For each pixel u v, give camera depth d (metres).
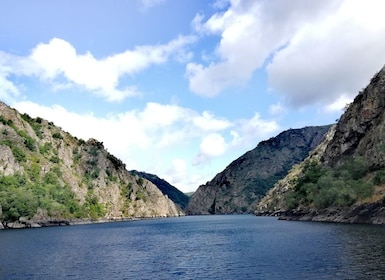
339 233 83.31
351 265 46.22
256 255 61.75
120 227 186.25
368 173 129.88
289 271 46.00
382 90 143.25
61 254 72.31
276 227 127.00
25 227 177.88
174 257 66.12
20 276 49.94
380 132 130.38
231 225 174.88
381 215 105.06
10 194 178.88
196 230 149.62
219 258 62.09
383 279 38.72
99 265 58.31
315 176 171.12
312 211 150.62
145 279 47.06
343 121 167.12
